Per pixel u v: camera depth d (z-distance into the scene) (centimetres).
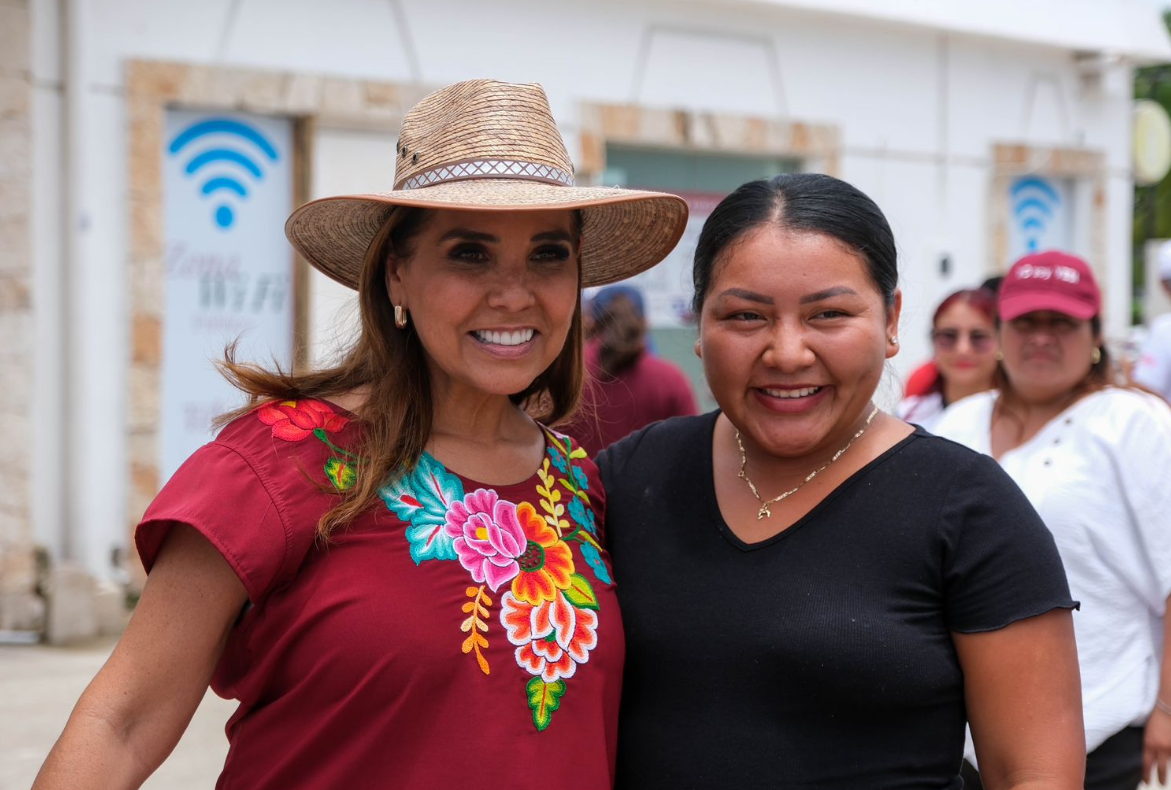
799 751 185
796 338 191
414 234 196
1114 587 282
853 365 193
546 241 197
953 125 908
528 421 220
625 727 199
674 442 218
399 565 183
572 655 189
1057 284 299
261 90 631
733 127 797
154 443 614
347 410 195
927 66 891
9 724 471
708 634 192
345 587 180
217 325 637
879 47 866
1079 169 977
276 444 186
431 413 201
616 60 755
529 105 200
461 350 195
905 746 185
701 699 191
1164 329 606
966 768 281
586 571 200
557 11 730
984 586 185
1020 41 921
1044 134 962
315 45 653
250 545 178
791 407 195
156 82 603
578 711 188
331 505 183
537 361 200
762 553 195
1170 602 284
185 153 624
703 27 788
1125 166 1017
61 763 168
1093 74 980
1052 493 285
